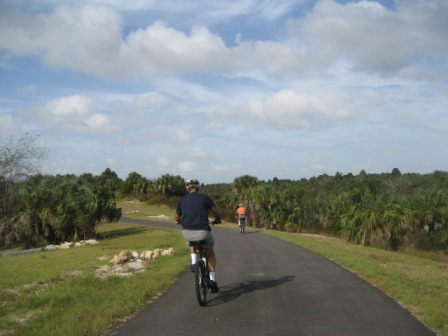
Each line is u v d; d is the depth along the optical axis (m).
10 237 30.45
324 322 6.50
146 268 12.26
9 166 30.61
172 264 12.56
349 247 21.75
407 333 5.96
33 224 30.12
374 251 22.22
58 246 25.84
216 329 6.21
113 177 96.50
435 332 6.02
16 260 16.28
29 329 6.26
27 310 7.55
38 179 31.94
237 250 17.58
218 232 31.09
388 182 74.44
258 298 8.12
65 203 30.47
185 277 10.57
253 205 54.06
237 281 10.04
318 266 12.59
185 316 6.91
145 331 6.19
